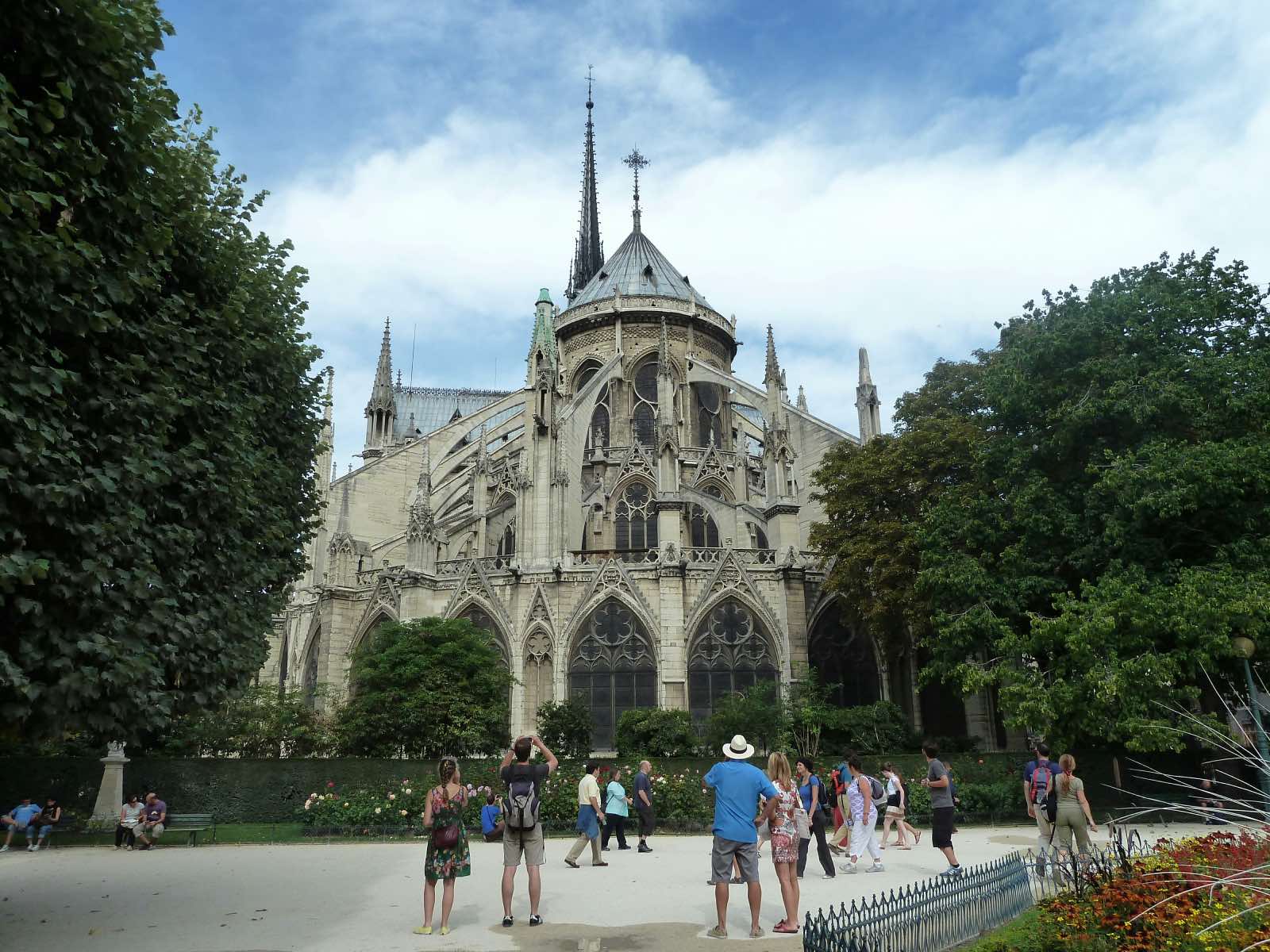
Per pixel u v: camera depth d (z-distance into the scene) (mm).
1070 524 28266
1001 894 11750
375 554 55375
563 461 50438
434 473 63594
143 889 16234
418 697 36719
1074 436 29047
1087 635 24125
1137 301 29594
